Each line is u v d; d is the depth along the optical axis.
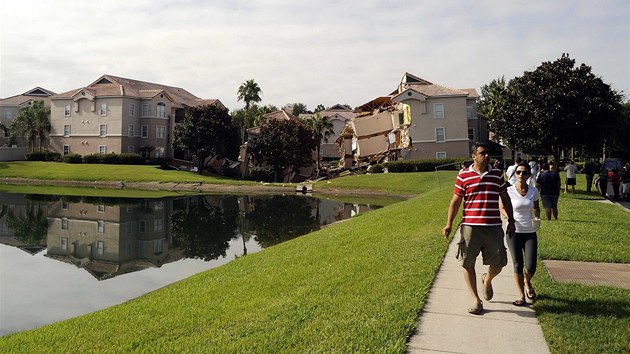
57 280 15.10
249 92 74.19
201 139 65.19
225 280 11.20
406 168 55.31
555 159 27.50
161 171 62.84
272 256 14.14
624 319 6.48
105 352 6.52
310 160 66.69
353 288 8.44
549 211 15.35
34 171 61.50
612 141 49.59
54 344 7.24
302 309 7.46
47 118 73.38
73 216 30.20
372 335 6.12
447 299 7.64
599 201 21.61
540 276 8.79
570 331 6.09
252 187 53.22
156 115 72.88
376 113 69.25
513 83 28.94
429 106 58.19
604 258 10.04
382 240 13.35
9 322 11.08
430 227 14.88
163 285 14.36
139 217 30.27
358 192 47.72
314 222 28.56
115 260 18.27
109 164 67.12
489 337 6.08
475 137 62.31
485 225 6.72
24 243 21.72
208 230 25.70
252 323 7.04
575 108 25.61
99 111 70.69
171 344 6.51
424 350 5.72
